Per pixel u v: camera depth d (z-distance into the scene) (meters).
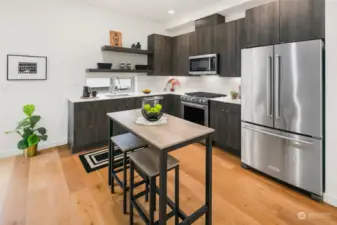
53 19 3.48
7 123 3.21
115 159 3.14
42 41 3.40
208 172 1.69
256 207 2.02
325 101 2.01
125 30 4.39
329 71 1.95
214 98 3.64
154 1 3.73
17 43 3.18
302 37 2.18
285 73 2.25
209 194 1.70
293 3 2.24
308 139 2.12
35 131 3.42
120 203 2.09
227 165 2.97
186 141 1.50
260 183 2.47
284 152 2.34
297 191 2.29
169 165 1.61
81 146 3.47
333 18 1.90
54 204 2.04
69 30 3.67
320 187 2.07
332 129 1.97
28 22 3.25
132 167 1.78
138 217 1.87
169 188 2.37
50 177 2.59
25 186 2.37
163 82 5.20
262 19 2.57
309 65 2.05
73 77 3.79
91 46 3.96
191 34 4.30
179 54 4.68
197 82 4.76
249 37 2.74
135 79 4.72
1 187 2.34
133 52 4.41
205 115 3.72
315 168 2.09
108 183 2.46
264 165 2.58
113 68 4.29
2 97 3.14
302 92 2.13
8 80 3.16
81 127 3.44
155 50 4.60
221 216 1.89
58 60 3.60
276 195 2.22
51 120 3.63
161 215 1.40
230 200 2.13
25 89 3.32
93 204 2.06
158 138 1.51
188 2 3.76
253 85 2.61
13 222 1.78
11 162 3.02
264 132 2.51
